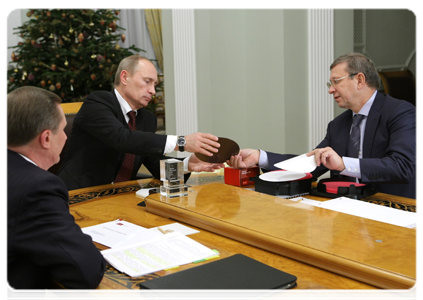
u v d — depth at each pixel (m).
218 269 1.09
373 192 2.00
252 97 5.00
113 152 2.52
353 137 2.44
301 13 4.39
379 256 1.11
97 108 2.39
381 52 6.32
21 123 1.16
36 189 1.08
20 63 5.96
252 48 4.92
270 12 4.62
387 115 2.27
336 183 2.07
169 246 1.30
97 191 2.19
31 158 1.21
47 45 6.16
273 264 1.19
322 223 1.40
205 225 1.50
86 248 1.06
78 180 2.47
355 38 6.23
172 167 1.79
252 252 1.29
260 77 4.85
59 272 1.06
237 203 1.67
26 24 6.42
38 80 6.13
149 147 2.18
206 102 4.95
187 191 1.84
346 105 2.42
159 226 1.57
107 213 1.77
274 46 4.62
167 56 5.21
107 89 6.21
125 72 2.52
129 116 2.62
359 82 2.34
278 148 4.71
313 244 1.20
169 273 1.13
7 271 1.10
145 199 1.79
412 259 1.08
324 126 4.44
